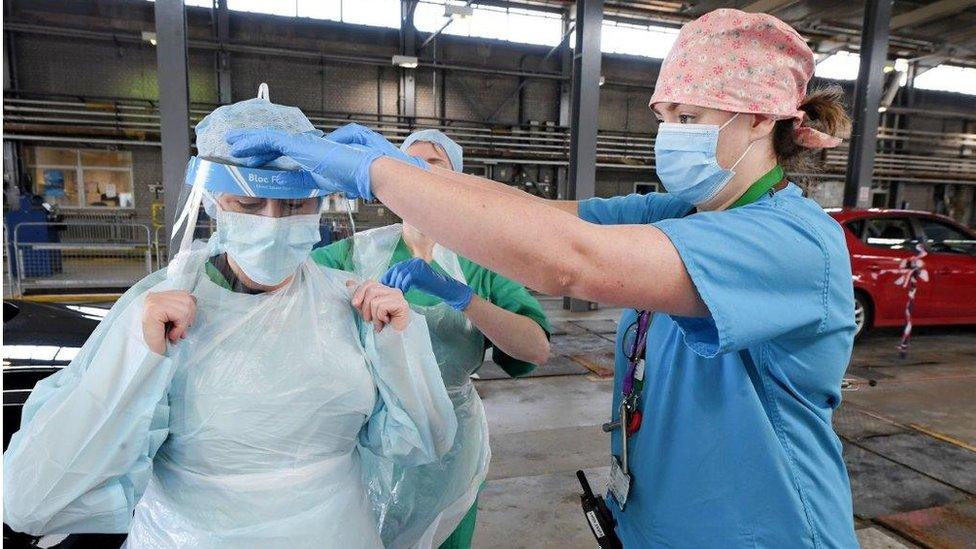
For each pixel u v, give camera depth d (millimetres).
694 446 894
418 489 1347
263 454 855
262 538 847
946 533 2340
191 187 872
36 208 8328
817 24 10820
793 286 735
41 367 2027
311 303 918
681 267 693
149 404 783
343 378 892
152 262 8141
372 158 701
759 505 851
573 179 6395
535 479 2732
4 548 1471
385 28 11492
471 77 12094
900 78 12914
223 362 843
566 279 673
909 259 5348
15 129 9727
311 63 11273
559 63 12477
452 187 669
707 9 10859
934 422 3594
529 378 4281
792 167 900
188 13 10461
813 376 826
